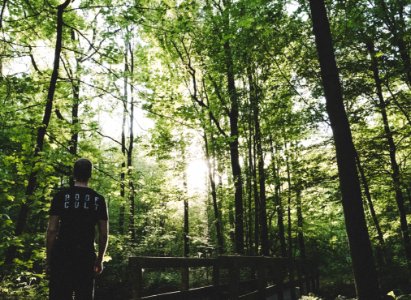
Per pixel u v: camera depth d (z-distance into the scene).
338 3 9.82
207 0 14.05
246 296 6.65
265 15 9.87
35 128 9.34
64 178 11.38
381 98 12.41
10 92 9.06
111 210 25.28
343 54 12.46
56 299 3.45
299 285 13.89
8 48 9.94
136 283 4.23
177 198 20.20
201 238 19.34
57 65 9.88
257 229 16.52
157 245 19.39
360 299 6.37
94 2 11.61
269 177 17.62
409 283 11.31
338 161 6.84
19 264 8.23
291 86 12.85
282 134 14.62
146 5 11.29
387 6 9.66
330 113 6.98
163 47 17.47
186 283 5.71
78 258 3.54
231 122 17.23
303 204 15.94
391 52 10.79
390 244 15.57
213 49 14.61
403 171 12.57
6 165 8.98
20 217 8.65
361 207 6.63
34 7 10.38
